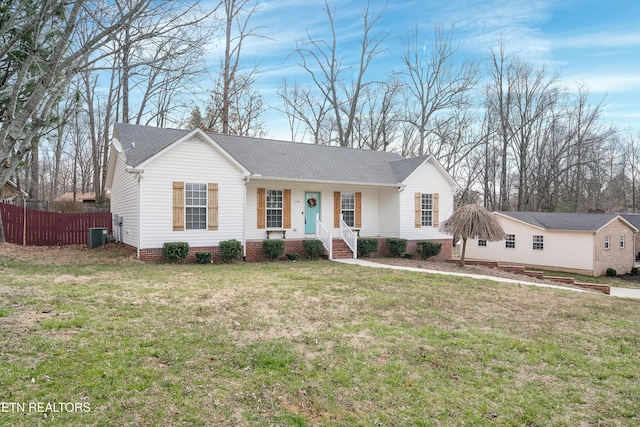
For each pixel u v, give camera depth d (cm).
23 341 493
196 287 897
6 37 493
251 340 559
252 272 1162
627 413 405
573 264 2383
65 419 337
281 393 412
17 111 521
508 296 982
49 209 2347
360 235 1947
